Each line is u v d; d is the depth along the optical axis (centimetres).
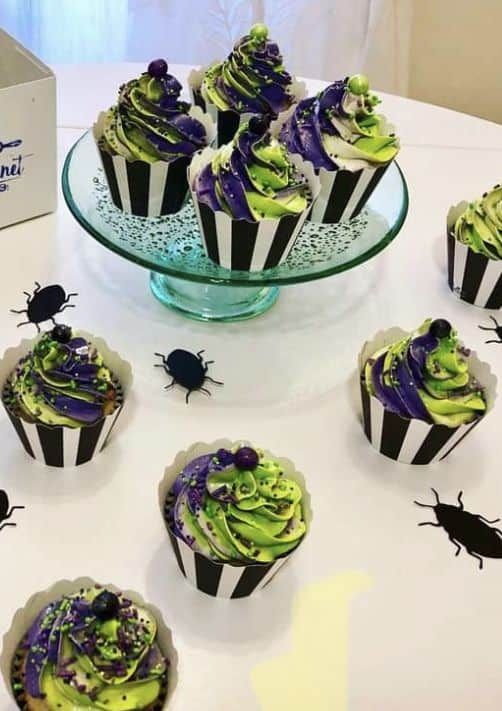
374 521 47
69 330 46
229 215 51
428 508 48
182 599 43
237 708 39
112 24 98
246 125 53
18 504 46
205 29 98
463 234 59
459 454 51
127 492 47
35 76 60
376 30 95
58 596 39
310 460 50
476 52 101
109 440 49
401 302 61
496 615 44
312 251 57
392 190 64
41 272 59
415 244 66
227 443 45
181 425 51
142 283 60
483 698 40
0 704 37
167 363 53
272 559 40
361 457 51
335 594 44
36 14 97
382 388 48
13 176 60
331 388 54
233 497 40
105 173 58
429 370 47
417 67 103
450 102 106
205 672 40
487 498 49
